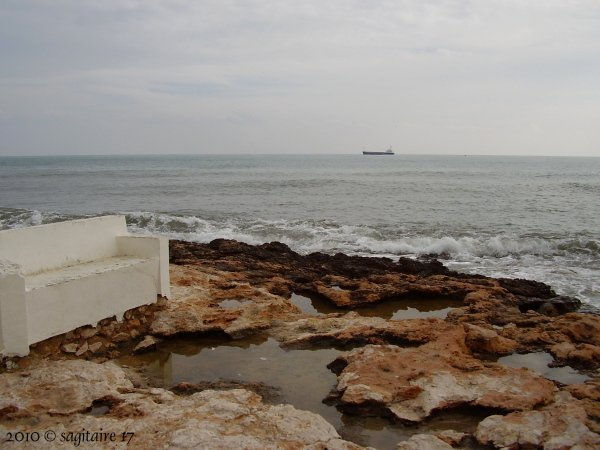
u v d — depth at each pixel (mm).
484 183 61062
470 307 13094
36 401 7719
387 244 23203
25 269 9852
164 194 49500
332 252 22703
